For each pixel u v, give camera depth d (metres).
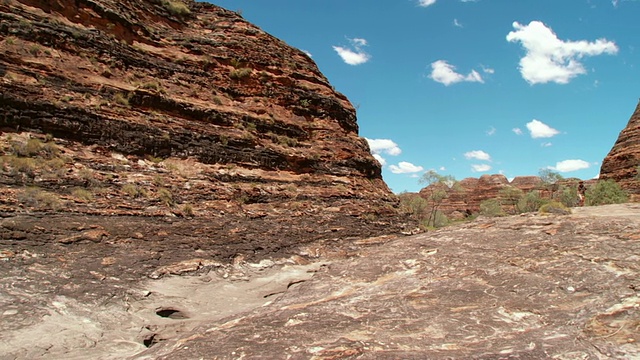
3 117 15.25
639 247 11.03
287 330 8.31
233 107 24.50
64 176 15.13
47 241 12.15
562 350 6.67
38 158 15.18
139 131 18.77
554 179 70.94
